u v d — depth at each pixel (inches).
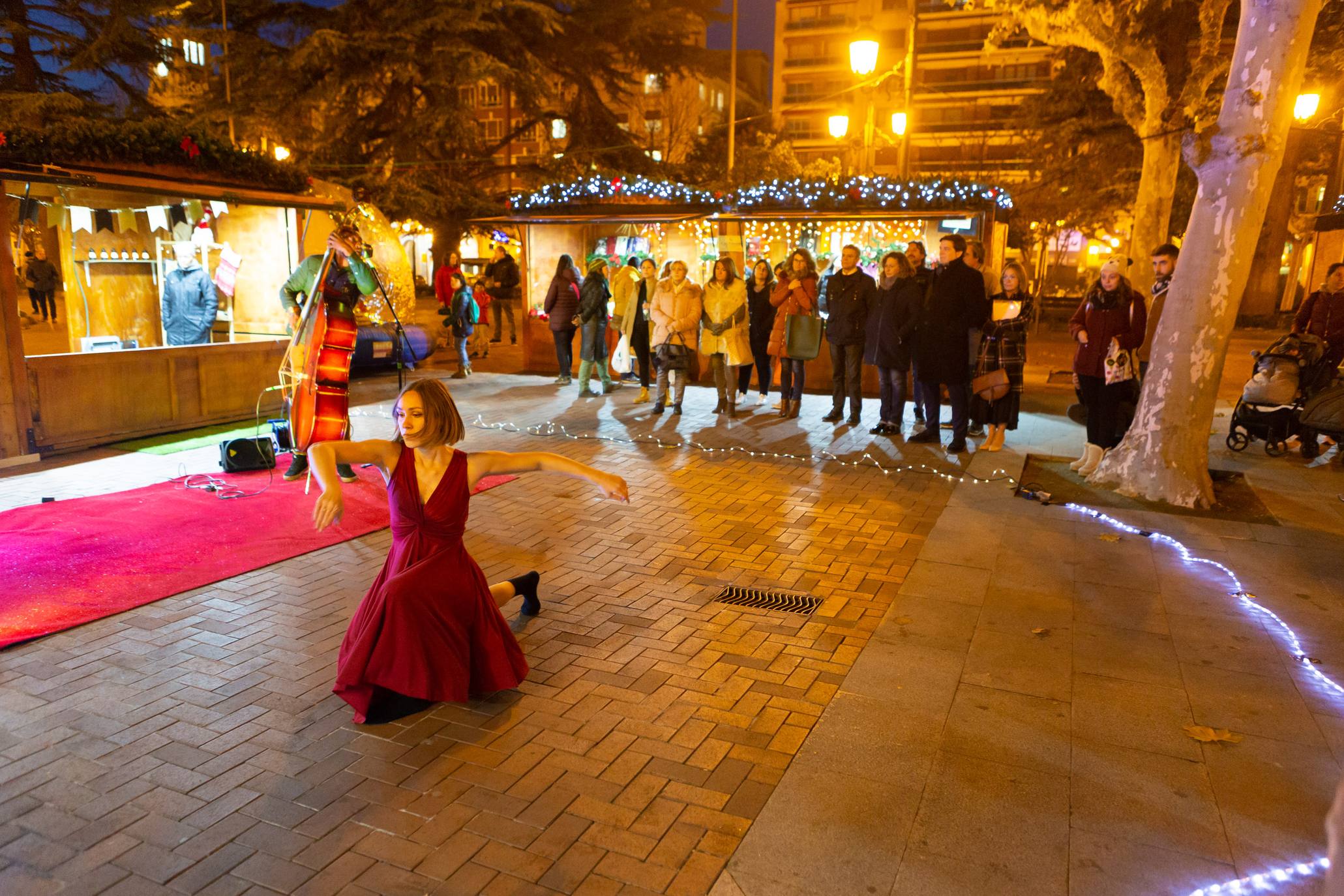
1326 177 1152.8
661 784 132.0
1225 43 1402.6
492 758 138.6
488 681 153.7
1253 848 118.3
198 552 228.8
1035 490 299.6
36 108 839.7
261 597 203.0
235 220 441.4
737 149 1270.9
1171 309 288.8
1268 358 358.9
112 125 361.7
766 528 261.7
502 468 154.8
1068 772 136.3
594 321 482.0
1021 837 120.2
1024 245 1300.4
